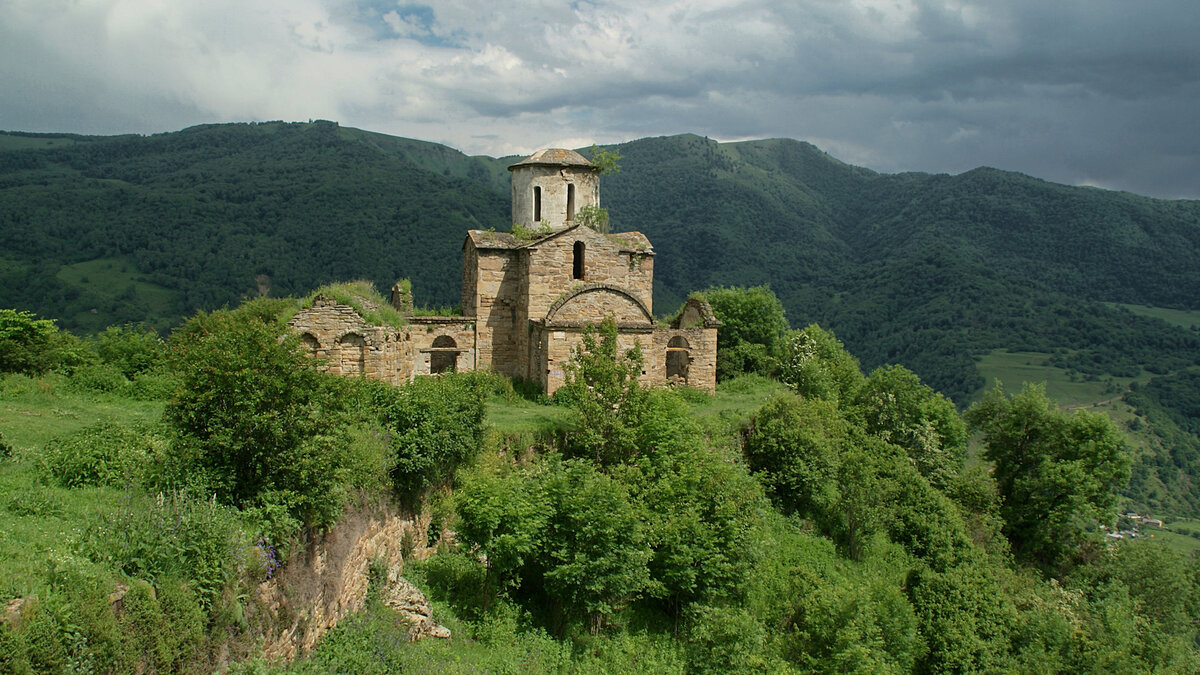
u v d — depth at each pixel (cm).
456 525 1750
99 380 2444
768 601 2189
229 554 1070
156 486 1222
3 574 859
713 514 2108
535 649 1664
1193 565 3634
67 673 774
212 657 995
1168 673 2730
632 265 3297
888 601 2245
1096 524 3728
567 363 2681
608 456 2300
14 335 2500
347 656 1289
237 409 1266
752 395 3503
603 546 1756
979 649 2316
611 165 3403
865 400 3816
